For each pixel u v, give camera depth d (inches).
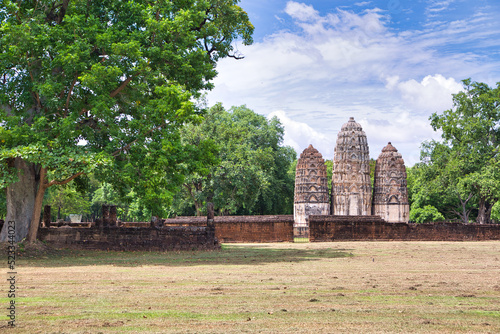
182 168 996.6
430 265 727.1
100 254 954.1
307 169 2290.8
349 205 2310.5
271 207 2842.0
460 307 388.5
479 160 2304.4
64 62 861.2
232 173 2140.7
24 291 471.5
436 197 2677.2
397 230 1498.5
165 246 1021.8
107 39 902.4
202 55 1034.7
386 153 2393.0
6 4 901.2
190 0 1065.5
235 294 450.6
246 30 1320.1
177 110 904.9
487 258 860.0
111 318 350.0
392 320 343.3
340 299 423.5
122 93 993.5
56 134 889.5
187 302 410.9
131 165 895.7
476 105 2400.3
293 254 953.5
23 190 978.1
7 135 851.4
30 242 948.0
